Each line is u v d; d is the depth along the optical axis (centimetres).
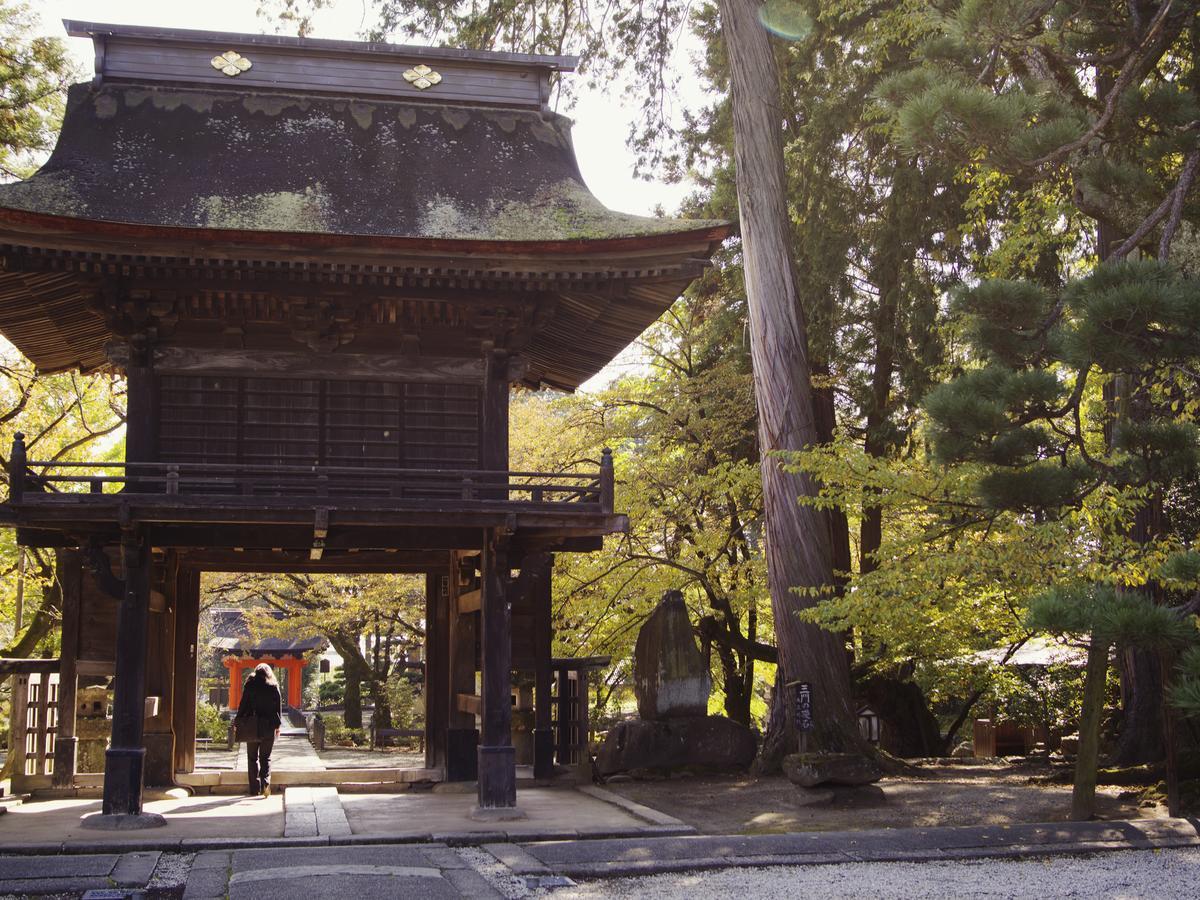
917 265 2002
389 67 1390
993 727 2256
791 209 2056
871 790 1303
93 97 1297
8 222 1030
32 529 1204
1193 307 870
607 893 808
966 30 1126
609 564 2119
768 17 1862
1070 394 1051
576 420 2317
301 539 1263
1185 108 1124
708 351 2338
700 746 1602
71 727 1374
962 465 1216
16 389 2161
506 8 2033
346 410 1233
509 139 1375
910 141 1087
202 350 1202
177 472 1099
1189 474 1013
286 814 1165
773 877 872
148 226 1045
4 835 1025
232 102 1330
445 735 1520
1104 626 747
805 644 1611
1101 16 1199
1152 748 1452
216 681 4497
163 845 972
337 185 1247
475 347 1267
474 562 1413
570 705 1675
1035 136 1064
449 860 913
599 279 1185
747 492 2080
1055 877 869
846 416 2320
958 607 1677
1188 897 793
